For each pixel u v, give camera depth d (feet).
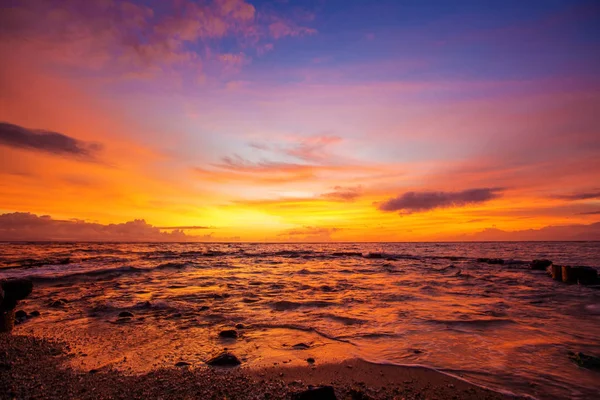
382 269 83.30
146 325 26.13
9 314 23.72
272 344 21.25
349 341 21.77
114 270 70.18
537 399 13.76
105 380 15.40
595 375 16.12
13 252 143.95
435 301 36.27
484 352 19.47
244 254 162.09
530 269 83.30
